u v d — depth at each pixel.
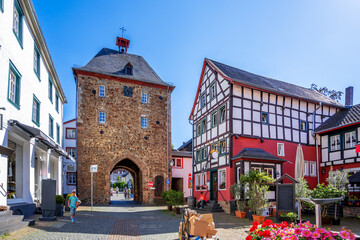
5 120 9.06
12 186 11.09
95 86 22.84
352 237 3.95
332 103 21.30
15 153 11.39
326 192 11.80
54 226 9.42
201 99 21.98
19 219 8.69
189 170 28.38
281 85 21.84
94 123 22.34
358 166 16.02
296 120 19.20
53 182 10.89
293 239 4.03
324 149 18.83
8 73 9.33
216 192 18.56
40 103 13.69
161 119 24.97
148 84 24.84
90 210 16.16
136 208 18.91
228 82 17.42
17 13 10.62
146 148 23.94
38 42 12.98
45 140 11.59
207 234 6.31
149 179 23.69
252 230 4.83
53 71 15.95
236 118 16.98
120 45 27.95
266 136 17.78
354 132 16.55
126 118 23.53
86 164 21.62
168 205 17.16
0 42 8.62
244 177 14.39
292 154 18.42
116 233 8.92
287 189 11.66
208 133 20.27
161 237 8.48
